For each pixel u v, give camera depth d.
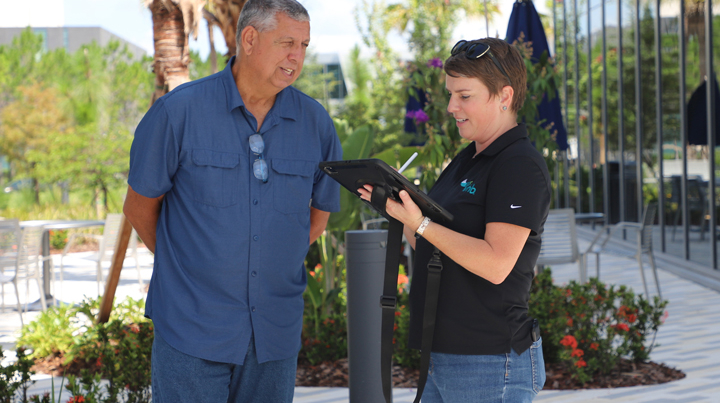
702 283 7.70
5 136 21.44
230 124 2.04
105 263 10.66
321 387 4.05
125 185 18.89
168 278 2.04
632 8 10.66
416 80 5.84
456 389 1.77
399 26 20.56
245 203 2.04
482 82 1.72
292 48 1.96
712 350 4.84
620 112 11.41
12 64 22.52
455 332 1.75
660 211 9.66
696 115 8.44
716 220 7.97
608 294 4.47
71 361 4.47
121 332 4.07
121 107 22.59
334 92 27.47
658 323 4.41
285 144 2.12
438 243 1.68
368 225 7.89
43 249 7.47
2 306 6.78
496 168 1.70
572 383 4.01
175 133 1.98
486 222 1.69
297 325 2.19
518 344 1.74
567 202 15.05
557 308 4.36
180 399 2.02
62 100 21.97
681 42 8.79
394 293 1.79
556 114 5.73
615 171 11.80
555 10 15.61
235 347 2.02
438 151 5.28
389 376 1.82
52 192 21.14
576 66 14.05
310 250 7.36
